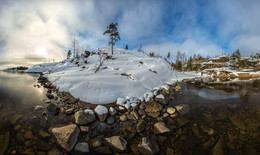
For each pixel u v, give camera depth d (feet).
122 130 14.39
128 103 20.86
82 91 24.89
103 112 17.11
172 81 44.62
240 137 12.50
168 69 56.34
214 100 24.79
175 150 11.12
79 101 22.65
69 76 38.09
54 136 12.21
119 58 74.95
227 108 20.06
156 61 67.36
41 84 40.73
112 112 18.13
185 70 165.68
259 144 11.43
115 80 30.78
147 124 15.72
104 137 13.05
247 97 26.35
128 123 15.87
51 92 29.66
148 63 62.03
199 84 44.86
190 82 48.80
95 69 44.70
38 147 11.04
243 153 10.62
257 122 15.16
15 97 25.05
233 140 12.12
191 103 23.13
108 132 13.98
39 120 15.71
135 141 12.50
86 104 21.54
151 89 30.78
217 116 17.21
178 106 20.67
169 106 21.66
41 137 12.36
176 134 13.37
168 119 16.84
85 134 13.44
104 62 60.08
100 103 21.70
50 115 17.34
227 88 37.27
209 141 12.11
